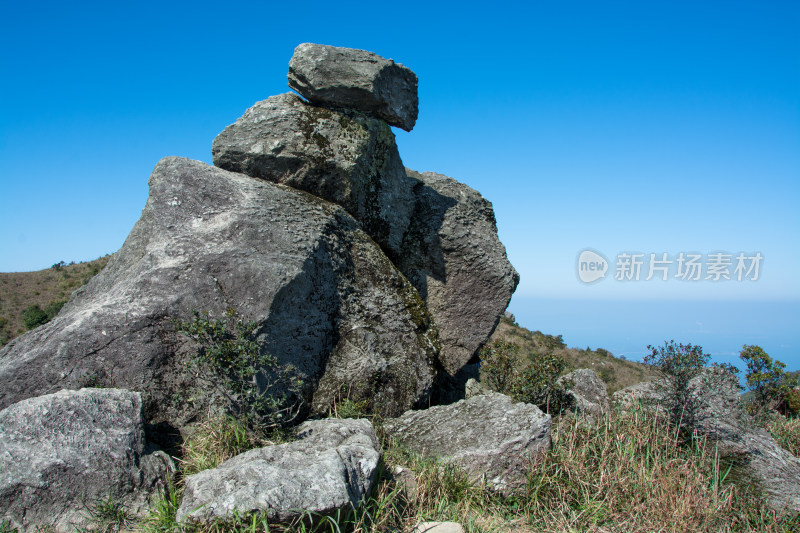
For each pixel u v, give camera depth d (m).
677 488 5.47
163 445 5.02
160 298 5.40
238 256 5.65
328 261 6.29
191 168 6.29
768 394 11.62
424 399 6.64
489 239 8.74
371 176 7.49
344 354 6.20
